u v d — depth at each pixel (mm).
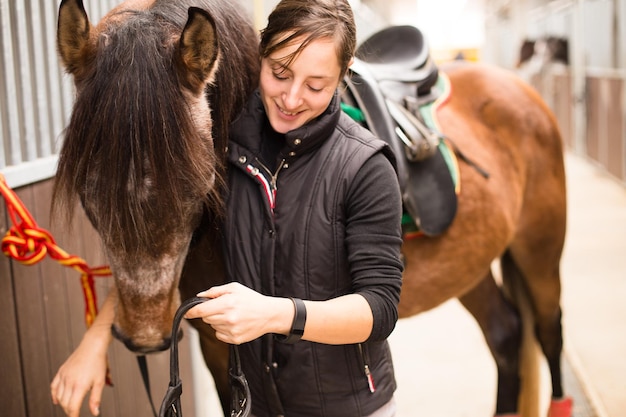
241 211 1166
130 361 1961
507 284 2383
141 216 992
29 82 1492
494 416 2320
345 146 1127
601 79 7445
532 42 10664
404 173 1627
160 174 988
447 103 2055
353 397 1192
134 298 1062
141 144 985
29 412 1487
